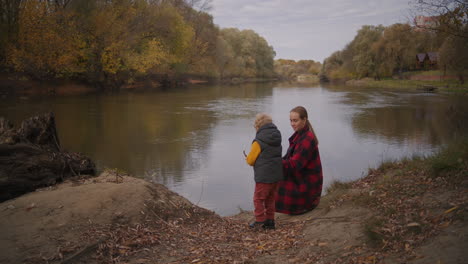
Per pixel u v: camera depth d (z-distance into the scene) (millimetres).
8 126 5570
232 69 70500
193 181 8195
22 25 26766
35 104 22281
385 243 2828
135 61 35344
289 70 143875
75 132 14062
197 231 4074
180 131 14742
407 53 59406
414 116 19328
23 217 3660
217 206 6629
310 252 3152
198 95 34625
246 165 9570
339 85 62969
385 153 10734
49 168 5074
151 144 12117
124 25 35062
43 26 27391
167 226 4027
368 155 10562
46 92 29281
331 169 9039
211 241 3783
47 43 27125
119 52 34156
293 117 4418
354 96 34375
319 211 4430
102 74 35750
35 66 27859
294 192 4547
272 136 3963
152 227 3912
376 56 63562
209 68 57156
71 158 5707
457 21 11961
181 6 51688
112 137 13211
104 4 34062
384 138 13320
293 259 3076
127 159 10086
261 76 99000
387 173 5547
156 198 4492
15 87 27141
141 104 24828
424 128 15430
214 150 11352
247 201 6906
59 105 22438
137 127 15508
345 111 21984
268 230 4113
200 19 54344
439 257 2375
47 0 28906
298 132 4480
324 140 13031
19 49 27422
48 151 5500
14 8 27422
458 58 23297
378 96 33656
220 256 3344
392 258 2588
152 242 3592
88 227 3602
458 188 3539
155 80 46906
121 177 5117
